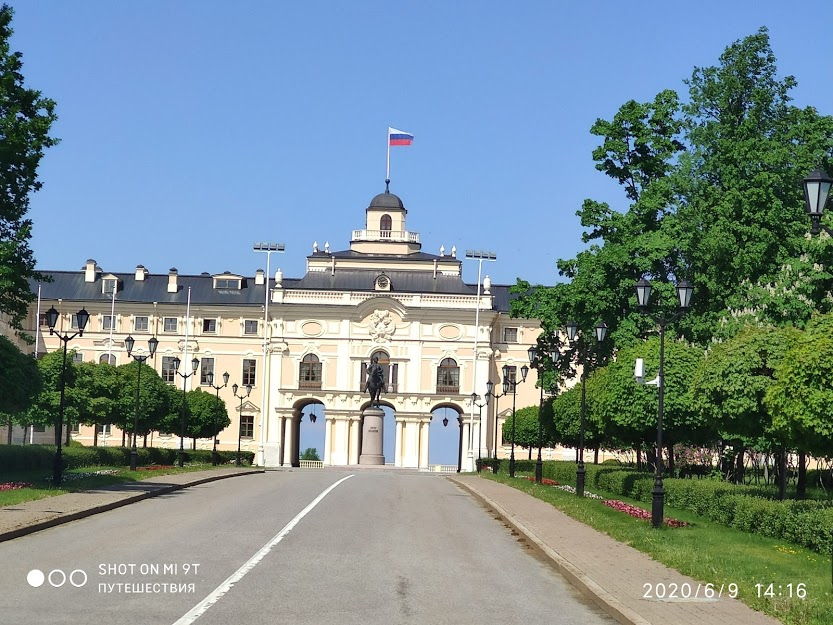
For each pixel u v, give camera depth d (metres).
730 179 58.00
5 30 50.72
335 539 30.20
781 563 25.44
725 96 62.88
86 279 135.62
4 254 47.41
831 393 31.50
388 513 40.47
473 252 129.38
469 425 130.38
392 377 131.12
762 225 56.88
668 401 49.56
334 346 131.75
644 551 28.11
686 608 19.45
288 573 23.09
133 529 31.42
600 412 53.72
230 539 29.27
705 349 54.84
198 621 17.42
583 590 22.12
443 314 131.25
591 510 40.88
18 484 45.03
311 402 133.25
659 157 63.38
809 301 48.50
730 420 39.97
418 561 26.09
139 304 133.88
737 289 55.72
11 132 48.41
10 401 48.72
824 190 25.36
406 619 18.27
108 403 87.19
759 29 63.53
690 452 63.38
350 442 131.25
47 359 84.12
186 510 38.78
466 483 65.31
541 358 66.75
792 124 61.62
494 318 132.00
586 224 64.56
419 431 130.62
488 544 30.92
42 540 28.11
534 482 65.06
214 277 135.88
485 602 20.45
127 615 17.81
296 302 131.75
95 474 56.41
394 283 134.62
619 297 61.84
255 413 133.50
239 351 134.25
